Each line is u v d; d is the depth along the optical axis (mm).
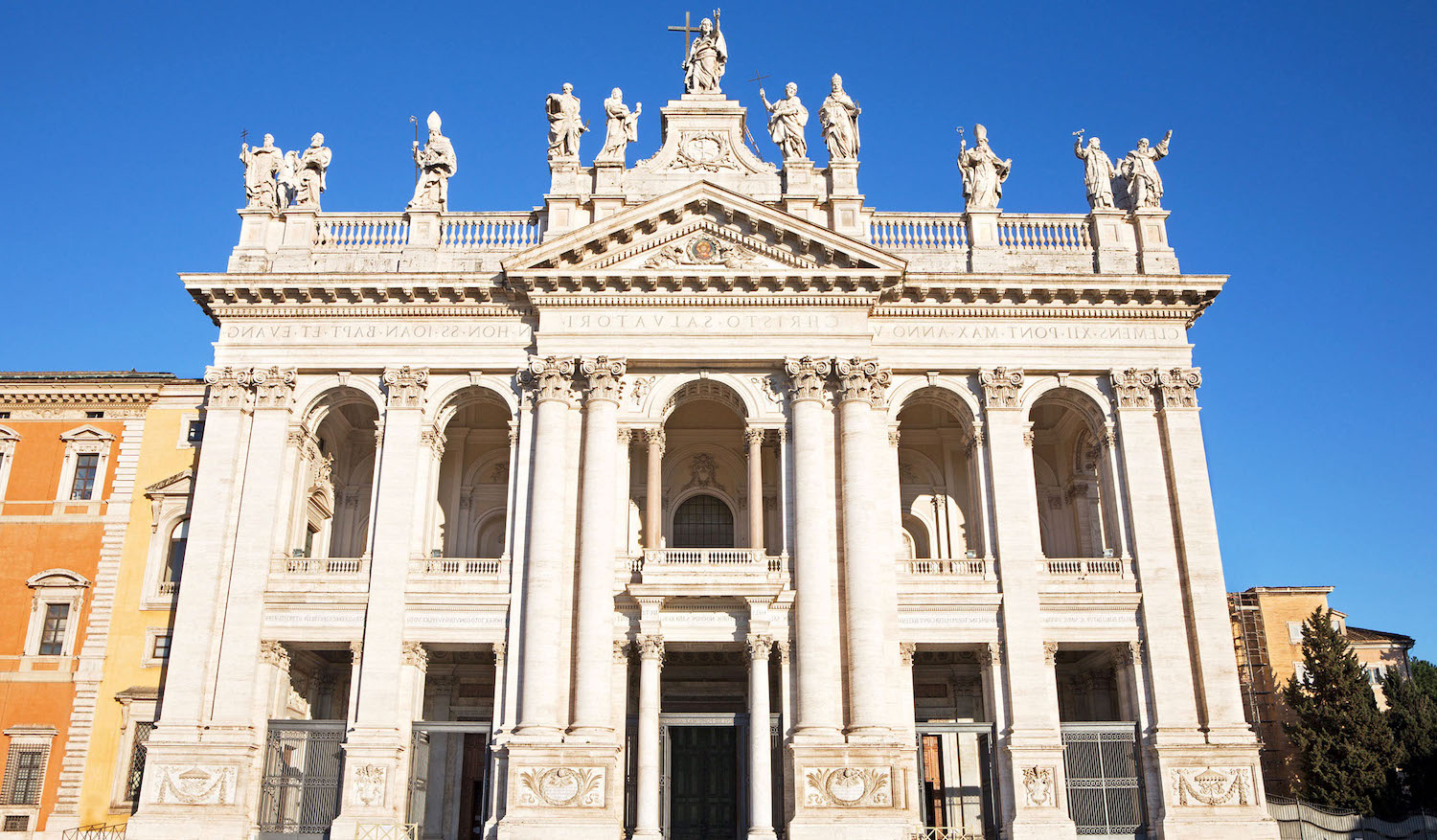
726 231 39438
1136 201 41625
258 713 36031
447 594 36844
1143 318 40094
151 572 42250
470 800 41219
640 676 37219
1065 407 43500
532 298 39062
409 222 41250
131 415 44719
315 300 39594
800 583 36406
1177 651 36594
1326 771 43688
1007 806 35188
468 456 44000
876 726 34969
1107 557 38438
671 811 39656
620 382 38719
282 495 38188
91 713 40625
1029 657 36438
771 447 40688
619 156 41469
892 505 38188
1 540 43250
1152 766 35625
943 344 39656
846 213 40844
